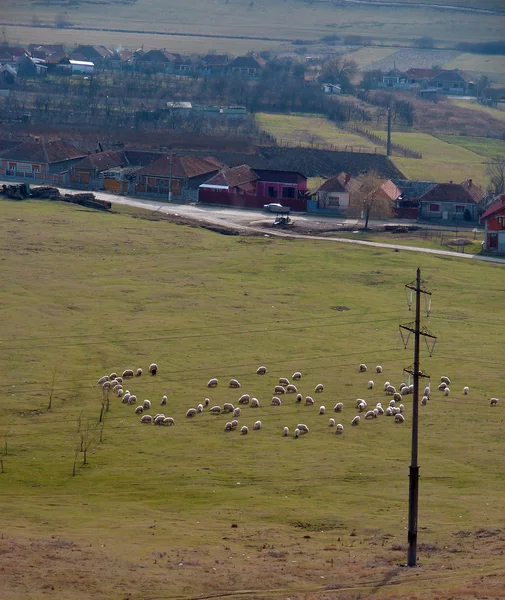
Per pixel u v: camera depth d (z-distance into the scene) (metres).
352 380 87.38
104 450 67.69
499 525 52.59
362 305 116.94
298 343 99.75
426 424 75.12
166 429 72.88
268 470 63.44
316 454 67.06
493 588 41.53
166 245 144.75
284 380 85.50
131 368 88.62
